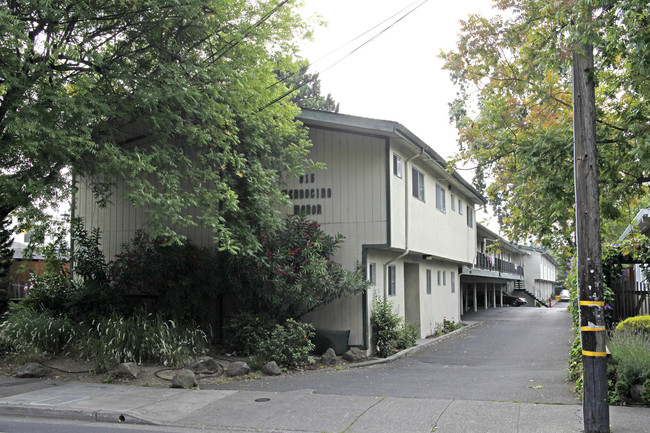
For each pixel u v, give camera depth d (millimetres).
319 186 14773
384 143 14328
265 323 13109
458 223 23953
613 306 13625
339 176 14641
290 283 13094
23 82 8969
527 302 52719
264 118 12359
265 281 12781
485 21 9477
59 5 9555
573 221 9609
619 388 8008
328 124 14156
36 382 10562
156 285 14422
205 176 10914
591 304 6812
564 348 15773
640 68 7863
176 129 10664
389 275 16547
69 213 15305
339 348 13812
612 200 9180
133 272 14383
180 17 10531
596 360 6719
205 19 11023
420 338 19000
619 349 8906
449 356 14883
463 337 20266
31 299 14914
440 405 8406
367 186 14367
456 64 9875
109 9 10281
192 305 13852
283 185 14555
